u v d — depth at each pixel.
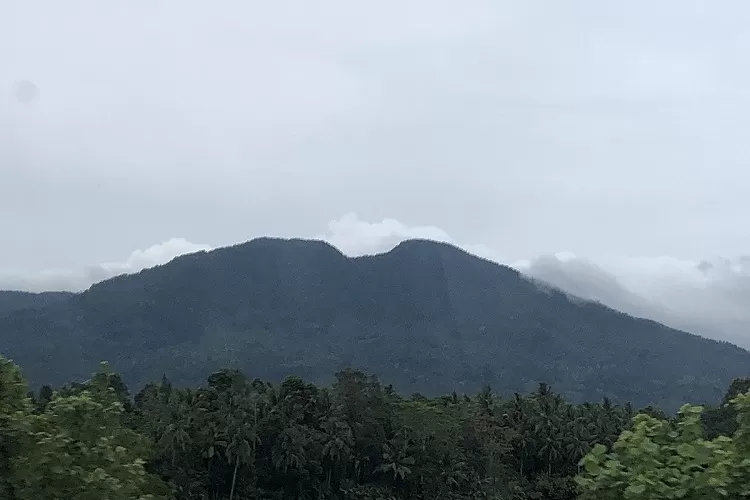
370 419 79.19
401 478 79.38
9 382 13.62
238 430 65.19
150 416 63.31
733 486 9.53
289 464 71.00
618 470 10.40
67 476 13.39
